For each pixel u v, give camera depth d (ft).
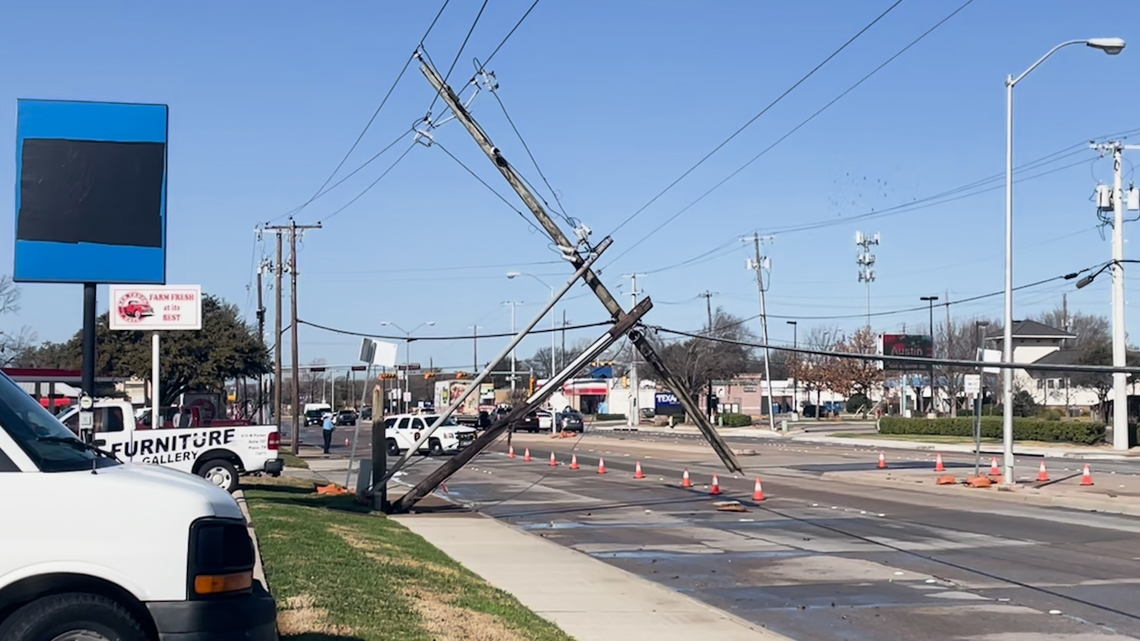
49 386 107.24
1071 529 60.08
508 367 395.55
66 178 57.16
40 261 56.54
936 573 45.06
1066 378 262.88
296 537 44.39
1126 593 40.24
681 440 193.36
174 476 20.92
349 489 83.76
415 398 441.27
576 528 62.44
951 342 260.62
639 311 67.62
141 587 18.61
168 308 72.08
